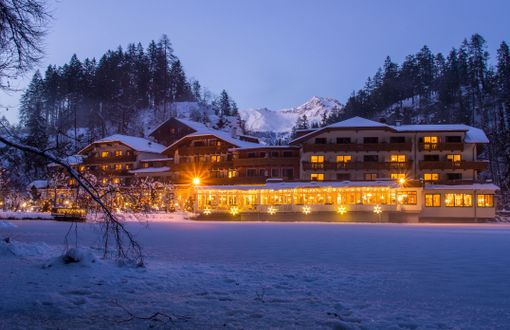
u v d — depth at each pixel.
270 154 70.38
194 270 13.96
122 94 126.12
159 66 142.50
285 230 36.69
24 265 13.95
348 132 66.44
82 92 108.75
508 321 8.36
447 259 17.22
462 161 62.50
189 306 9.41
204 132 74.56
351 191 58.91
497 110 110.81
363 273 13.74
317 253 19.33
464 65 134.38
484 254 18.94
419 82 142.88
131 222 49.00
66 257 13.55
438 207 59.47
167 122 92.94
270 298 10.19
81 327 7.82
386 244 23.75
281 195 61.25
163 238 27.42
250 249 20.94
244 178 68.31
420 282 12.23
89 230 32.56
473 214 58.97
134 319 8.35
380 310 9.15
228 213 62.59
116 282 11.88
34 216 56.84
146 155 81.31
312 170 65.31
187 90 154.12
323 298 10.27
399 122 70.38
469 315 8.78
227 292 10.85
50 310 8.91
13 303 9.36
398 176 64.06
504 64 119.62
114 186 12.34
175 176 75.06
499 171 80.19
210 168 72.88
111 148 82.69
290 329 7.75
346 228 40.34
